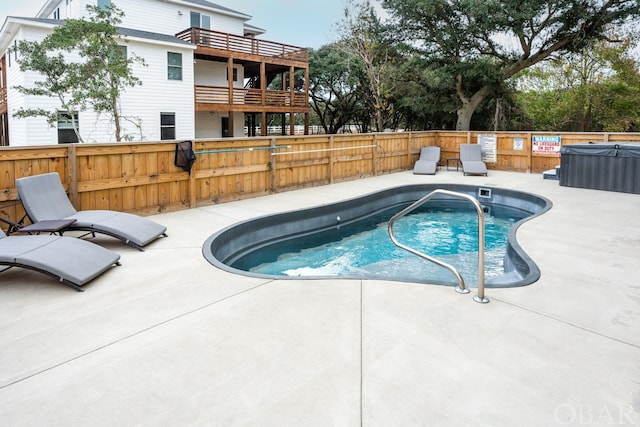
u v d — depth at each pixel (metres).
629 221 6.02
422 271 5.27
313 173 9.34
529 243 4.93
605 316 3.04
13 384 2.24
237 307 3.22
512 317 3.02
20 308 3.20
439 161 12.82
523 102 24.03
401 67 19.88
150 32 16.25
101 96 10.65
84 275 3.58
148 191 6.39
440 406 2.04
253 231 6.17
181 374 2.32
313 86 25.89
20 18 12.16
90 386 2.22
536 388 2.18
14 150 4.97
